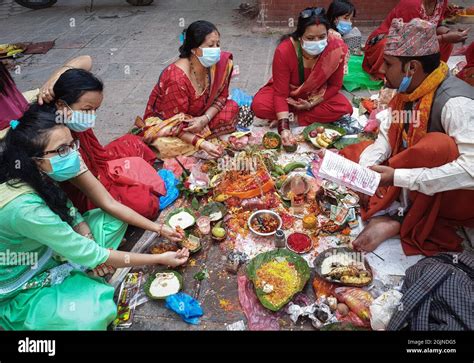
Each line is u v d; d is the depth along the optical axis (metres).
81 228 2.38
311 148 3.52
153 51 6.23
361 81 4.65
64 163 2.00
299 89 3.63
